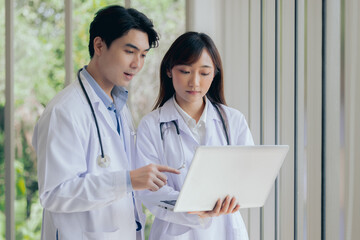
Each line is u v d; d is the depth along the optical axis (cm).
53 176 125
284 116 197
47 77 258
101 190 125
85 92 139
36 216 258
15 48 260
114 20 134
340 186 155
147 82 254
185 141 158
